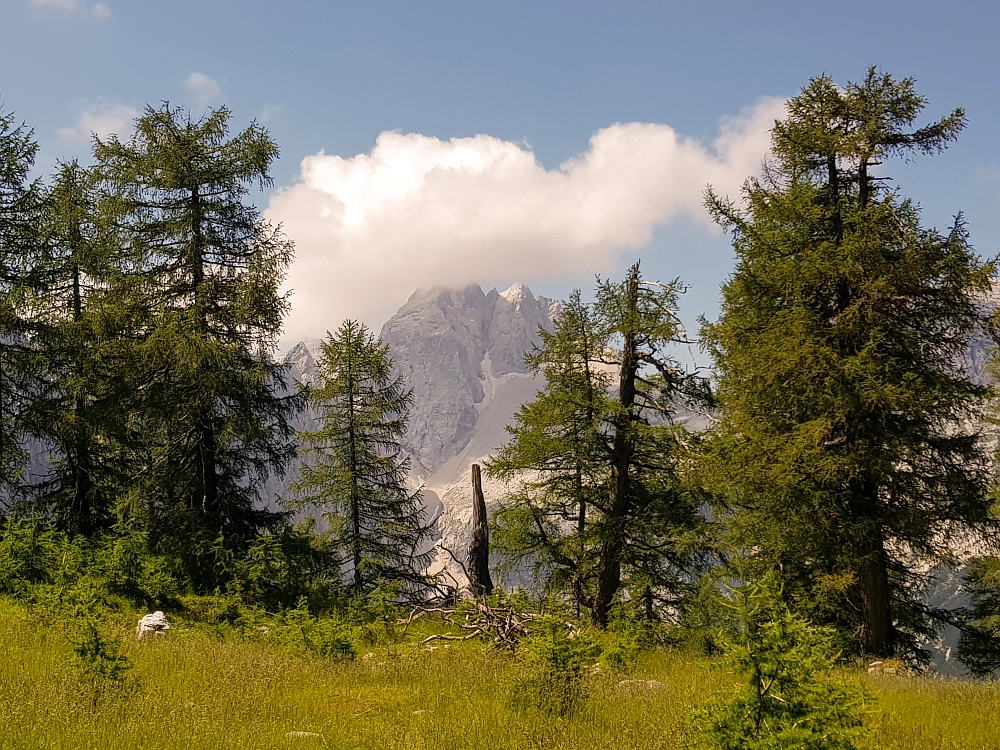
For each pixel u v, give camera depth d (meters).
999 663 18.02
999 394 17.03
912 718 9.12
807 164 16.22
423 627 18.94
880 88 15.66
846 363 14.42
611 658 14.34
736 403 16.62
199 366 19.41
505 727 8.50
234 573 18.69
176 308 19.92
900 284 14.66
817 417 15.13
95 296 20.27
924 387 14.46
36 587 14.37
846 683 5.94
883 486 15.05
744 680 6.03
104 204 20.03
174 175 19.86
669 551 20.03
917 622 17.20
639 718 8.85
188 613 16.48
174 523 19.78
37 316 19.97
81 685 8.42
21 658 9.88
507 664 12.32
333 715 9.00
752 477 15.51
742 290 16.33
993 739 8.22
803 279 15.30
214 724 7.70
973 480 15.02
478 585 20.03
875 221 14.73
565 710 9.27
